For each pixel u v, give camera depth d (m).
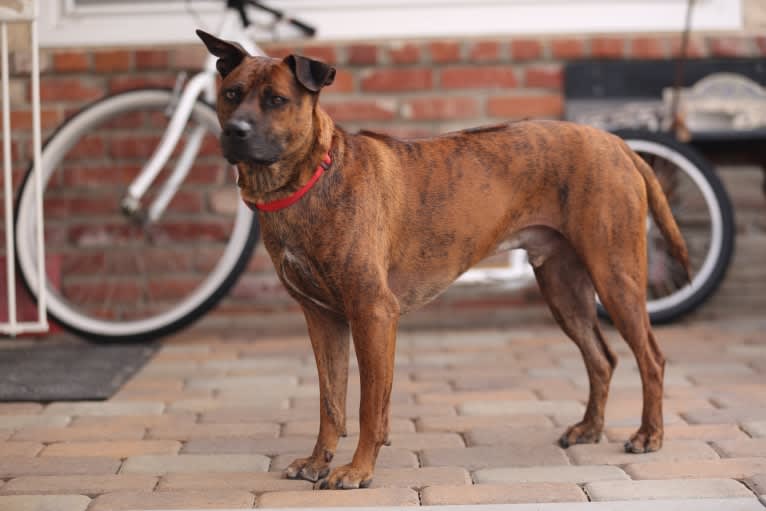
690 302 5.60
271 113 2.91
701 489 3.03
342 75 5.77
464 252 3.38
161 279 5.80
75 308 5.42
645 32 5.83
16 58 5.68
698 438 3.58
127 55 5.71
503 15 5.79
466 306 5.88
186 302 5.23
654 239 5.90
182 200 5.77
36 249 5.21
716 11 5.86
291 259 3.16
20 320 5.39
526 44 5.79
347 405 4.14
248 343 5.43
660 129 5.81
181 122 5.03
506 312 5.89
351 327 3.13
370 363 3.10
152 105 5.29
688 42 5.82
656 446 3.44
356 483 3.09
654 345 3.48
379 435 3.15
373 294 3.09
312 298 3.26
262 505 2.97
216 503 2.98
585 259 3.41
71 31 5.71
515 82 5.81
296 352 5.18
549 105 5.82
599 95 5.81
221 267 5.21
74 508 2.96
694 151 5.59
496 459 3.40
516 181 3.40
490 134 3.45
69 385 4.38
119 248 5.79
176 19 5.75
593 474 3.22
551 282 3.66
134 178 5.75
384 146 3.30
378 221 3.16
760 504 2.85
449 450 3.50
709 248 5.63
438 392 4.32
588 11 5.81
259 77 2.94
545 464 3.34
